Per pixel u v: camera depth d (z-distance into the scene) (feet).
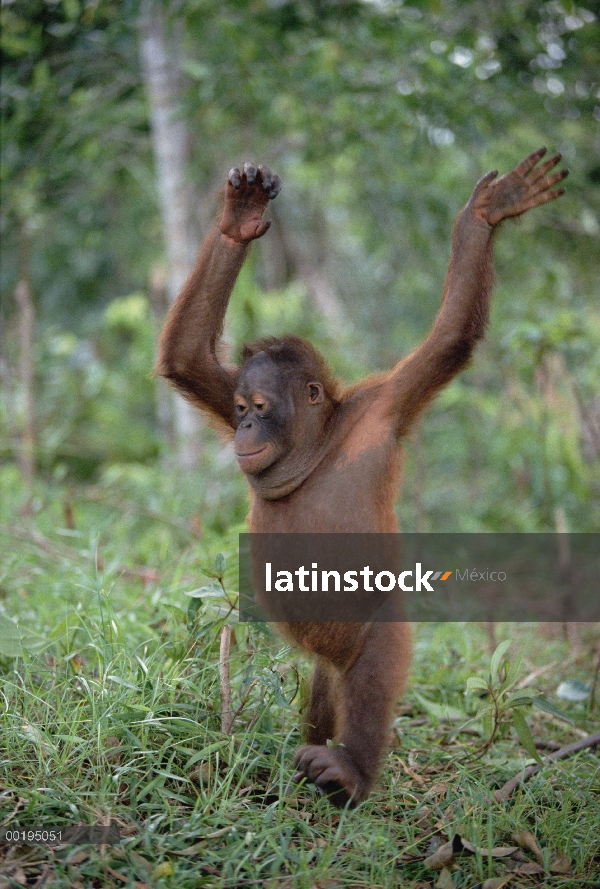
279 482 10.75
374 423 10.68
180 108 26.37
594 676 14.80
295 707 11.95
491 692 11.36
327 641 10.75
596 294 32.09
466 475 32.42
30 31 24.94
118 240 39.96
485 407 28.07
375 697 10.19
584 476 25.98
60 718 10.38
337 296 40.65
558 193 10.47
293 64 26.27
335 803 9.96
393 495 10.86
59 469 22.59
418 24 24.48
